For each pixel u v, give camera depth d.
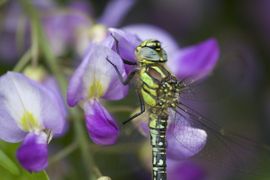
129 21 0.47
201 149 0.35
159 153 0.35
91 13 0.44
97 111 0.34
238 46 0.48
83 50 0.40
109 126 0.33
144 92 0.35
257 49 0.49
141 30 0.40
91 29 0.39
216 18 0.48
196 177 0.41
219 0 0.48
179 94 0.35
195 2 0.48
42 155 0.32
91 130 0.33
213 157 0.35
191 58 0.38
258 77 0.49
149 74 0.35
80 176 0.38
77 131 0.35
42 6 0.42
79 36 0.41
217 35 0.48
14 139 0.33
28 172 0.33
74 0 0.43
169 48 0.39
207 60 0.38
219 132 0.35
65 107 0.35
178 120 0.35
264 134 0.48
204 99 0.46
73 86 0.33
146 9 0.48
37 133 0.33
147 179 0.40
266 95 0.49
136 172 0.40
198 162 0.41
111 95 0.34
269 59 0.49
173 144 0.35
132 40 0.35
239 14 0.49
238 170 0.35
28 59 0.37
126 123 0.35
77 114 0.35
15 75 0.33
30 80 0.33
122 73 0.34
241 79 0.46
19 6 0.42
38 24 0.37
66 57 0.41
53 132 0.33
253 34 0.49
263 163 0.35
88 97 0.34
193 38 0.48
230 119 0.47
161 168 0.35
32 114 0.33
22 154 0.32
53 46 0.41
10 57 0.42
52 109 0.33
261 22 0.48
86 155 0.34
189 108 0.35
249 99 0.48
